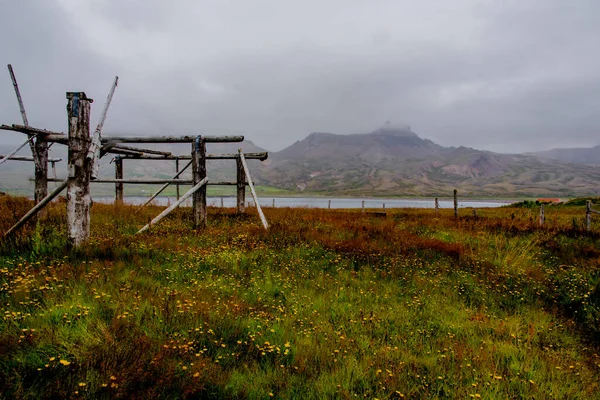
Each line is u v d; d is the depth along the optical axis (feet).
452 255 38.68
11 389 10.58
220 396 12.09
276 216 61.67
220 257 29.43
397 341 18.20
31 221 33.06
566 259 40.52
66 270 21.72
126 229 39.47
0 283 19.16
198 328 15.81
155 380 11.98
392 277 29.81
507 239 49.80
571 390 14.69
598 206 121.60
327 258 33.60
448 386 14.26
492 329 21.22
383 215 81.97
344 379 13.97
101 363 12.03
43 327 14.35
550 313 25.43
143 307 17.48
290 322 18.89
